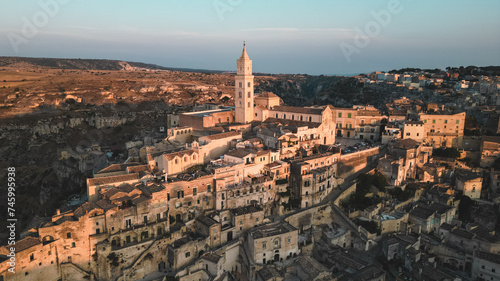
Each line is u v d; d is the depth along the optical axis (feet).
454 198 458.09
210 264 331.16
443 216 414.41
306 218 409.49
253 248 346.95
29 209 568.00
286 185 423.64
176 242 339.98
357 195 452.76
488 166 523.70
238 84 563.89
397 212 428.97
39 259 288.10
